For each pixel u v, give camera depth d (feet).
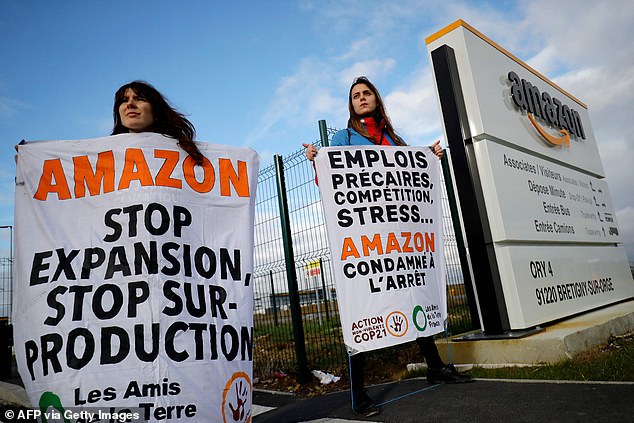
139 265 7.87
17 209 8.08
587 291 20.17
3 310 23.32
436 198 12.64
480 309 15.48
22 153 8.32
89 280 7.72
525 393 10.27
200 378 7.73
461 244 21.09
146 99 9.29
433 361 12.21
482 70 17.60
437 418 9.30
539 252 17.56
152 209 8.23
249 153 9.71
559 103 23.44
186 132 9.34
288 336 18.47
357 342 10.54
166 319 7.71
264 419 11.85
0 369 22.20
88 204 8.18
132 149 8.56
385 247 11.37
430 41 18.04
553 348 13.24
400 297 11.20
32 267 7.77
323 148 11.55
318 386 15.34
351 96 13.16
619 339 15.80
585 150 25.16
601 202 25.08
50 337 7.45
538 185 18.99
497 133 17.11
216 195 9.02
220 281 8.54
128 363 7.39
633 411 8.24
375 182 11.75
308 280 17.65
